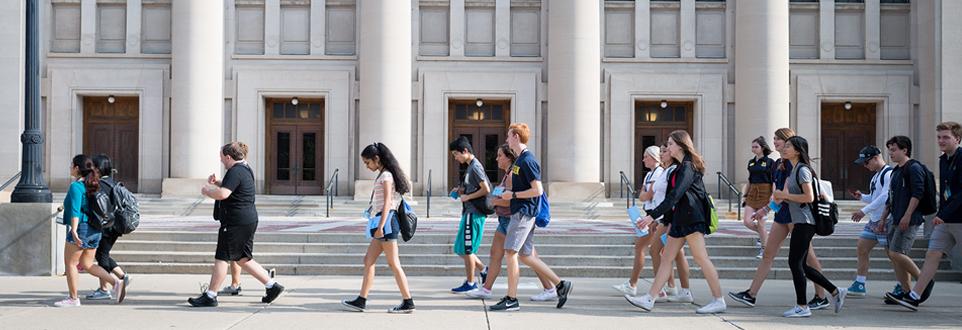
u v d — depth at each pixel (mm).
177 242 13414
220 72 23234
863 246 10000
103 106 24562
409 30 23266
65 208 8664
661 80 24469
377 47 22828
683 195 8367
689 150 8297
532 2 24500
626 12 24734
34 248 11953
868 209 9766
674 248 8414
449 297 9562
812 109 24391
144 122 23859
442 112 24344
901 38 24766
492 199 9469
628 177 24344
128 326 7387
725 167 24375
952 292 10742
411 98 24094
